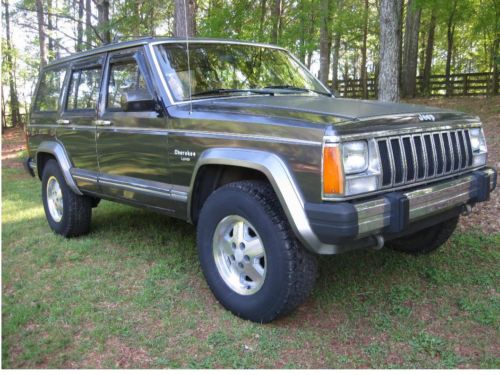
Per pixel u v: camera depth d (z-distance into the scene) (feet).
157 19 58.65
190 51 13.12
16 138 72.43
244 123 10.10
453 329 9.99
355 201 8.82
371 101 12.14
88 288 12.44
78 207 16.51
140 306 11.26
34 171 18.65
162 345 9.53
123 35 48.75
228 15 34.40
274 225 9.48
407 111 10.33
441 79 73.92
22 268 14.20
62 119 16.25
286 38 37.78
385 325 10.12
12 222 19.85
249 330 9.95
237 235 10.49
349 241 8.66
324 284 12.17
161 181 12.50
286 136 9.24
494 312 10.55
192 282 12.60
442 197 10.23
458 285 12.01
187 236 16.38
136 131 12.86
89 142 14.89
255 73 13.87
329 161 8.55
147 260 14.30
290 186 9.06
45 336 10.07
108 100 14.23
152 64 12.42
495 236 15.25
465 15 62.08
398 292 11.67
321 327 10.16
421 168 10.03
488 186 11.71
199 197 11.73
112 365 8.95
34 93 18.89
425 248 13.69
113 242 16.25
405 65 70.18
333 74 79.10
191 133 11.19
